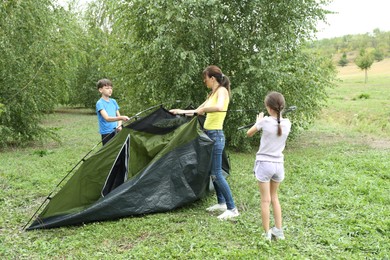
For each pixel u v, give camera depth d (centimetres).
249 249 399
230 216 499
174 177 524
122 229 465
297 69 1020
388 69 7300
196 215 518
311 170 758
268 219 429
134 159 533
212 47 1009
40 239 441
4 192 616
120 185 514
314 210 530
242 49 996
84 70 2136
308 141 1219
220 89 496
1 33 1013
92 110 2409
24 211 540
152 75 1007
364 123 1598
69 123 1753
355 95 2714
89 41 1683
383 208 534
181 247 412
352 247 411
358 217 499
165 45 909
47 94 1174
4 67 1026
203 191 551
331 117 1847
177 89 971
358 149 1048
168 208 518
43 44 1080
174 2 893
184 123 559
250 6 957
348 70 7925
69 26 1310
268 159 417
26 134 1123
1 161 870
